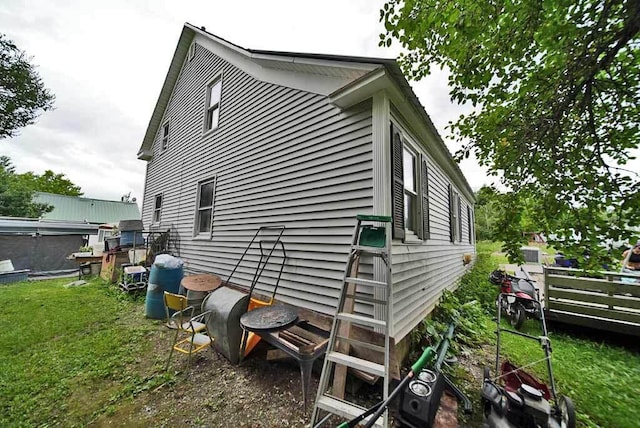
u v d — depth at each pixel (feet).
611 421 7.82
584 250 7.37
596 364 11.14
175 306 10.72
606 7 6.49
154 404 8.27
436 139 13.99
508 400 6.50
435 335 11.55
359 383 8.80
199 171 20.83
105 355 11.41
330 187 10.93
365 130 9.87
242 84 16.99
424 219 13.46
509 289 16.11
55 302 19.71
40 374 9.90
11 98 36.35
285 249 12.64
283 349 8.82
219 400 8.43
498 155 9.37
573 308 14.11
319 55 10.72
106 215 77.15
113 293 21.90
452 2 7.66
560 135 8.21
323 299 10.66
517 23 7.47
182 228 22.13
